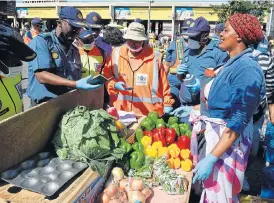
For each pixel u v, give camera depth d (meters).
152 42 20.16
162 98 4.09
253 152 5.11
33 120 2.22
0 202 1.84
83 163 2.26
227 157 2.40
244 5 20.66
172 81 4.57
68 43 3.26
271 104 3.80
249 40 2.24
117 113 3.36
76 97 2.80
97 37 4.82
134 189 2.32
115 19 42.72
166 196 2.42
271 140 3.85
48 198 1.90
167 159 2.79
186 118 3.52
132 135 3.07
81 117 2.37
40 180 2.04
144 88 4.02
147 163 2.72
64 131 2.38
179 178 2.49
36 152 2.34
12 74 2.37
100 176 2.28
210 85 2.50
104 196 2.24
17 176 2.05
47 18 45.38
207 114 2.58
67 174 2.11
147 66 4.00
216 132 2.42
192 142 2.70
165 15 40.62
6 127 1.99
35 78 3.15
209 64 4.04
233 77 2.25
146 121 3.42
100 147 2.29
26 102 5.96
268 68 3.74
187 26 4.54
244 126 2.20
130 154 2.70
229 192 2.44
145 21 42.53
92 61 4.40
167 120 3.73
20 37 2.47
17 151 2.13
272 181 3.55
